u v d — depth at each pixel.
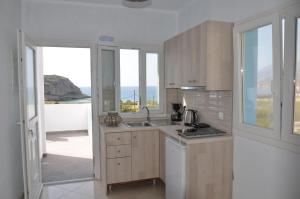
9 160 2.62
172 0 3.54
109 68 3.87
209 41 2.59
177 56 3.26
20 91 2.56
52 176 3.85
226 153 2.63
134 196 3.17
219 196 2.64
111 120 3.38
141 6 2.80
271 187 2.17
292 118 1.96
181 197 2.54
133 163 3.30
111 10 3.77
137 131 3.29
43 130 4.91
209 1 3.16
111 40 3.78
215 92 2.99
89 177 3.81
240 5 2.56
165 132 3.04
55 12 3.52
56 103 7.59
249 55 2.49
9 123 2.66
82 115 7.57
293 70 1.93
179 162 2.55
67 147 5.69
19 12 3.28
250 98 2.49
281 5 2.01
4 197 2.42
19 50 2.53
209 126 3.09
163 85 4.12
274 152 2.13
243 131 2.51
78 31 3.63
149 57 4.06
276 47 2.07
